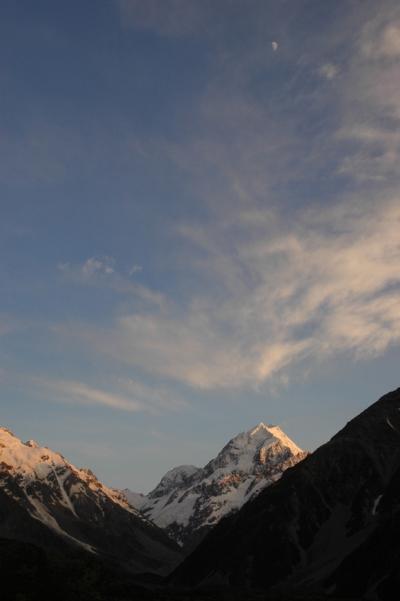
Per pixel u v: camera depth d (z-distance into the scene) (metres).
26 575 160.12
